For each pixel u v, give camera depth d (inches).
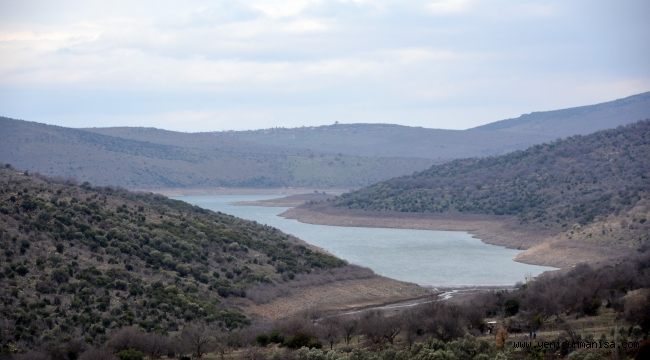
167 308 4160.9
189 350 3577.8
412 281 5994.1
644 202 7824.8
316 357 3262.8
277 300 4884.4
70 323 3762.3
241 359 3442.4
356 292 5349.4
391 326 3710.6
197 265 4985.2
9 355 3294.8
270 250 5777.6
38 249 4370.1
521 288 4751.5
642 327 3383.4
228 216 7012.8
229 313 4340.6
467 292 5521.7
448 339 3590.1
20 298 3858.3
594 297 4124.0
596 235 7214.6
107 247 4731.8
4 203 4776.1
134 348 3474.4
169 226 5502.0
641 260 5196.9
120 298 4148.6
